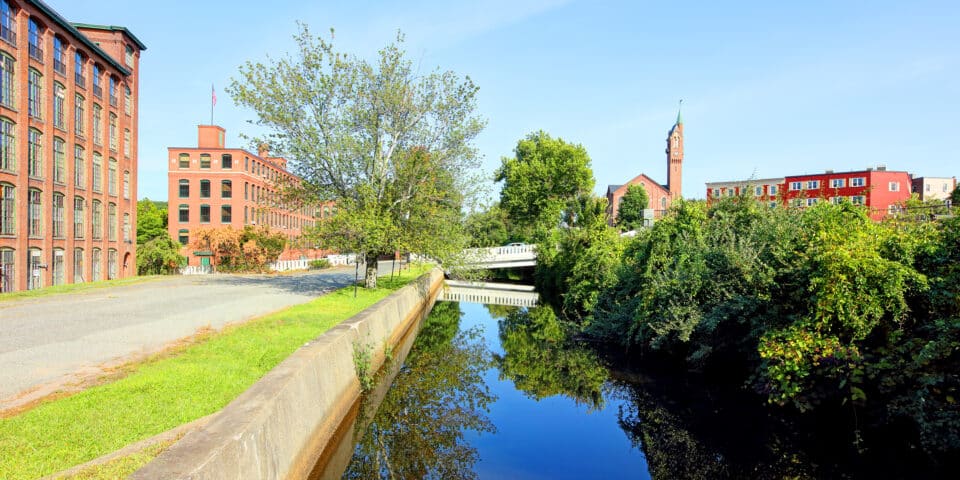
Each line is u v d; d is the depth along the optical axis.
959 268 7.83
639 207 68.12
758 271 11.02
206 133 59.72
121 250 35.28
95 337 11.27
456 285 47.66
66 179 29.36
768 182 69.19
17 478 4.86
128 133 36.88
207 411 6.73
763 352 9.52
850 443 9.02
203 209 58.50
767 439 9.48
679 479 8.04
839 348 8.45
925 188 73.44
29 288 26.48
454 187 22.78
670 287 13.72
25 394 7.23
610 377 14.14
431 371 15.53
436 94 22.39
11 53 25.31
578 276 24.45
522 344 19.45
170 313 15.20
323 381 8.80
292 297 20.11
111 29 35.41
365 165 21.41
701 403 11.66
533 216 64.75
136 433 6.00
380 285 25.75
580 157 62.50
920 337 7.91
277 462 6.18
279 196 23.33
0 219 24.58
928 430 7.25
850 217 9.77
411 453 9.49
